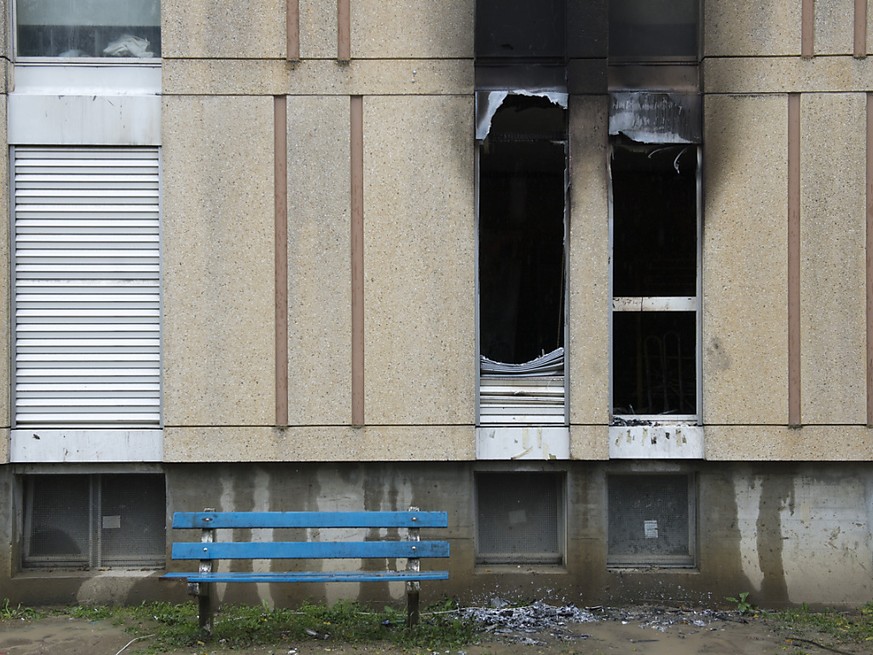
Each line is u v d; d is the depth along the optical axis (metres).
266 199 7.08
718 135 7.11
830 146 7.07
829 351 7.08
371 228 7.09
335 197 7.09
